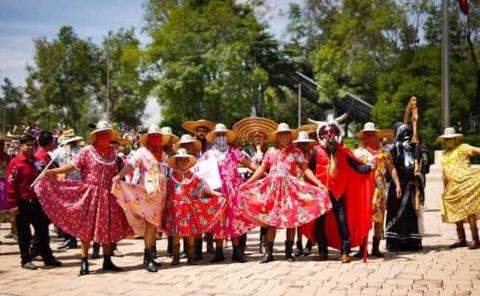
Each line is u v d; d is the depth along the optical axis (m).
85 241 7.98
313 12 60.81
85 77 71.00
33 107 70.06
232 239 8.82
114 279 7.56
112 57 69.00
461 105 41.78
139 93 54.88
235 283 7.12
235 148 9.27
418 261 8.38
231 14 50.25
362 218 8.51
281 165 8.69
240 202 8.63
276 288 6.79
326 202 8.46
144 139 8.30
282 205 8.56
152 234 8.23
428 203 17.62
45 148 9.77
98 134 8.15
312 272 7.72
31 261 8.66
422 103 42.88
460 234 9.65
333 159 8.39
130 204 7.99
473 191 9.30
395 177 9.05
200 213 8.57
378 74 51.09
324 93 52.97
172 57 50.00
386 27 48.97
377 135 9.14
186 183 8.54
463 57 46.75
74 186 8.06
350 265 8.20
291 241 8.78
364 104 55.28
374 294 6.39
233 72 47.50
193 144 9.25
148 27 55.38
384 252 9.35
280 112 72.06
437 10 47.31
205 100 49.06
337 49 51.91
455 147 9.75
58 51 69.69
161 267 8.45
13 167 8.50
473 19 45.16
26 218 8.60
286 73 59.88
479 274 7.37
